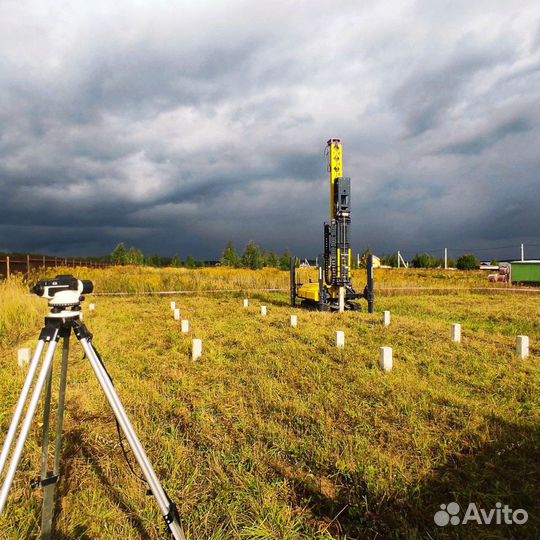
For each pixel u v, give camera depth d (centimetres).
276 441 368
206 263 5538
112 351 716
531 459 329
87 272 2370
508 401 458
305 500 289
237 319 1088
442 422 403
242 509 276
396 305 1554
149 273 2623
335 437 367
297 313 1209
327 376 545
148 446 361
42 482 229
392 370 571
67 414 425
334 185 1345
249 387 516
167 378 562
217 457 339
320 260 1277
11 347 775
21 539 243
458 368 592
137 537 253
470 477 308
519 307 1416
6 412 424
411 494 287
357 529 261
